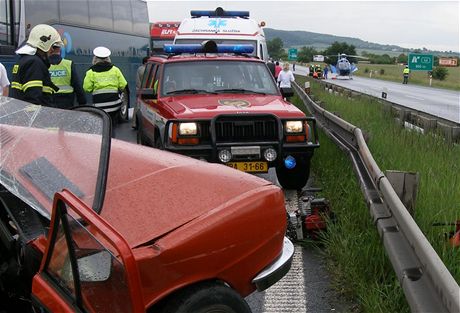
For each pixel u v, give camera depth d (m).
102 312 2.65
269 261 3.42
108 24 16.88
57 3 13.95
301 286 4.99
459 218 5.07
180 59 9.30
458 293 2.71
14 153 3.58
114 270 2.57
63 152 3.51
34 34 6.94
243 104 8.04
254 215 3.26
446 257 4.24
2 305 3.39
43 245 3.01
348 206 6.19
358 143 7.51
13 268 3.26
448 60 81.81
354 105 15.70
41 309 2.95
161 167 3.61
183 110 7.77
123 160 3.72
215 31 15.31
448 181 6.24
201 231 2.99
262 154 7.59
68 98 8.99
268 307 4.61
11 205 3.37
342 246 5.22
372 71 86.25
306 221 5.88
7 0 12.14
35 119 3.96
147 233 2.97
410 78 72.94
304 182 8.21
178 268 2.89
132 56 18.61
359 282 4.58
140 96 9.95
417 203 5.26
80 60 15.24
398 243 4.06
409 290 3.35
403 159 7.49
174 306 2.89
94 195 3.06
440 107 27.88
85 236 2.65
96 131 3.49
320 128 11.17
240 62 9.34
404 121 11.45
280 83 21.97
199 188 3.36
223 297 3.01
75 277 2.72
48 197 3.15
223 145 7.50
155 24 31.58
